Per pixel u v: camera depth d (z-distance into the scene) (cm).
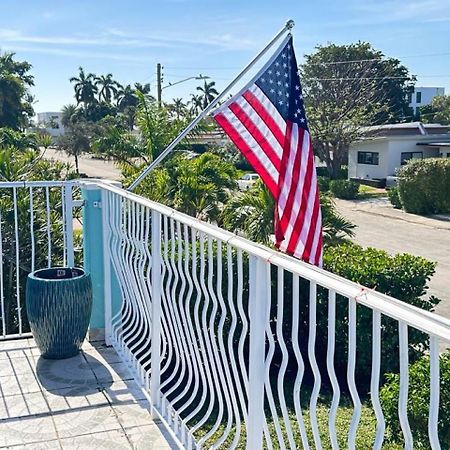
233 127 316
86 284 357
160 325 286
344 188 2372
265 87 326
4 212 636
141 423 288
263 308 184
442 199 1934
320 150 2883
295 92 332
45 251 655
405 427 129
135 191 814
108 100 6456
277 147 321
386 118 3644
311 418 170
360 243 1452
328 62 3688
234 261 418
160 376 298
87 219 384
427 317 120
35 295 347
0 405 304
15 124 3756
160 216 276
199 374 263
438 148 2692
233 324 210
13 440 272
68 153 3741
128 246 334
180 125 1095
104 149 1245
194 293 359
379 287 502
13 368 347
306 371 491
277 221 317
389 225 1750
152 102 1123
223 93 341
